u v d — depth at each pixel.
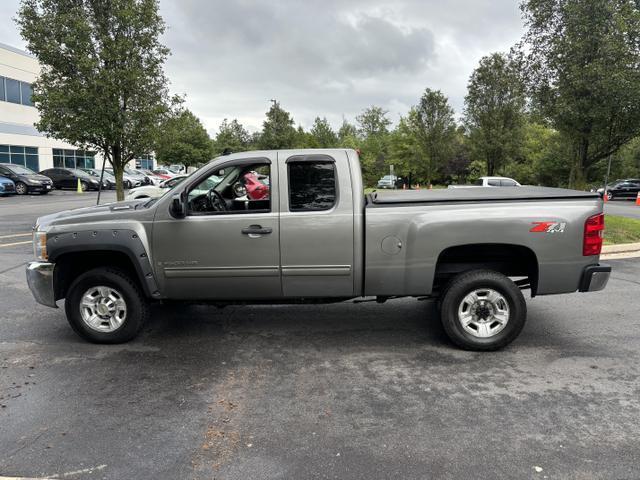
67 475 2.88
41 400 3.82
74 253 4.99
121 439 3.26
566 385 4.05
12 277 7.88
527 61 13.43
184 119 14.83
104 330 5.01
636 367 4.41
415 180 42.91
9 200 23.66
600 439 3.22
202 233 4.73
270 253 4.73
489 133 25.30
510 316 4.69
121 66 12.71
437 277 5.07
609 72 11.43
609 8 11.40
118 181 13.90
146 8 12.82
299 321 5.79
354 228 4.67
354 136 69.00
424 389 3.99
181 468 2.94
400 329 5.49
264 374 4.30
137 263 4.79
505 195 4.87
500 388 4.00
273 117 42.09
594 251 4.63
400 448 3.13
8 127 35.00
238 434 3.31
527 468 2.91
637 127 12.33
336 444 3.18
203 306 6.41
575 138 13.34
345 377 4.23
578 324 5.62
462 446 3.14
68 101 12.30
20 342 5.11
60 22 12.04
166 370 4.40
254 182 5.26
